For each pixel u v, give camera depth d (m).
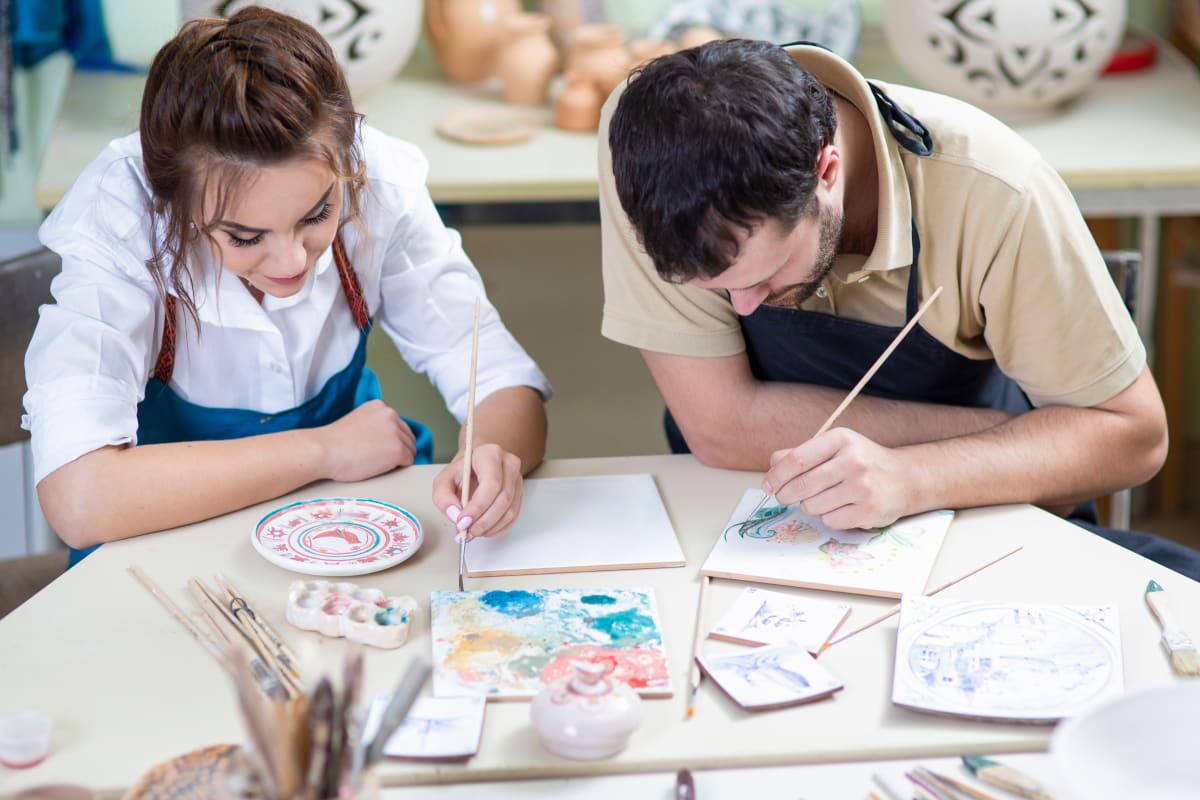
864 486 1.28
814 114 1.18
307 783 0.77
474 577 1.24
